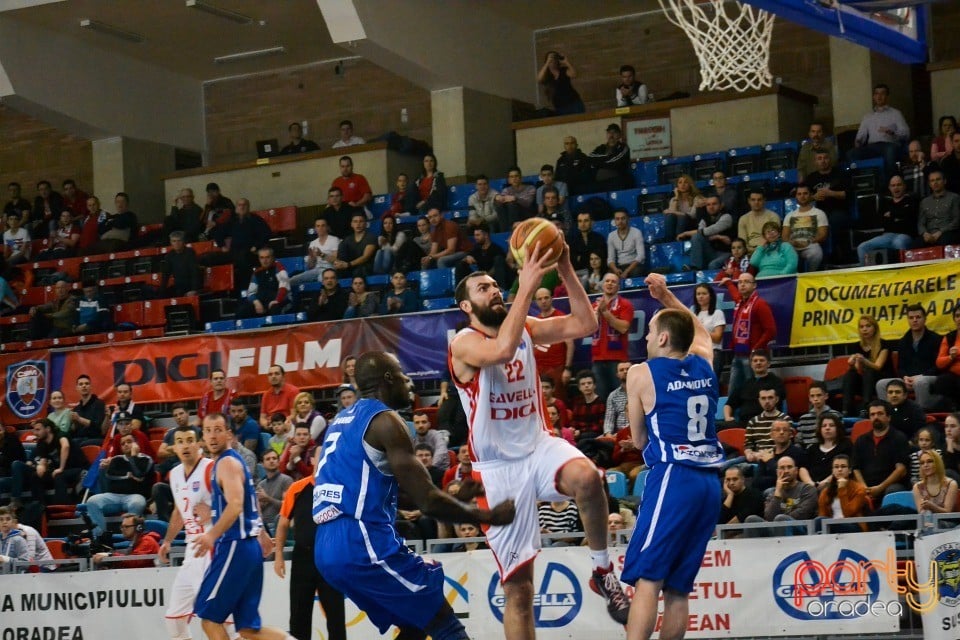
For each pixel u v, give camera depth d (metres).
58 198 29.08
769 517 14.30
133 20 27.42
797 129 25.16
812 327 18.67
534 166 26.53
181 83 31.34
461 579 14.23
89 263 26.66
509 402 8.55
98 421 21.67
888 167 21.84
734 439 16.94
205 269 25.30
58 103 27.91
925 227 19.75
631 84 25.95
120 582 15.30
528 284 8.12
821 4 13.98
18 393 23.19
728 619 13.33
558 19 28.59
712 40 15.48
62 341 24.47
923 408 16.50
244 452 18.16
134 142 29.77
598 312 18.73
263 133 31.55
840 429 15.21
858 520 13.03
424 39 25.67
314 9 27.45
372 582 8.07
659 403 8.88
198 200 29.31
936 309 17.98
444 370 20.44
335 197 25.27
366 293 21.86
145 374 22.39
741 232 20.75
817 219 20.23
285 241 26.38
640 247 21.28
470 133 26.73
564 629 13.81
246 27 28.34
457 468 16.11
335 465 8.20
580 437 17.59
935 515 12.75
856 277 18.52
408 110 30.42
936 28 25.83
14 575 15.68
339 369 21.14
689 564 8.87
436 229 23.14
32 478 19.78
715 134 24.94
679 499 8.76
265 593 14.95
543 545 14.84
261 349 21.69
